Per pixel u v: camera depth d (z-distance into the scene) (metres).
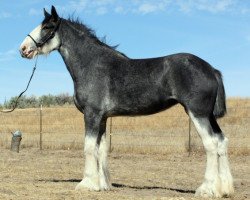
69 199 9.54
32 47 11.12
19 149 24.62
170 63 9.93
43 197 9.72
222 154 9.88
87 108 10.52
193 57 9.93
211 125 9.98
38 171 15.65
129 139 29.11
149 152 23.31
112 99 10.41
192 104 9.69
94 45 10.80
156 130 33.50
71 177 14.29
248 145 24.58
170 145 25.09
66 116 43.19
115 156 21.92
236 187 12.84
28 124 39.59
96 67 10.56
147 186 12.72
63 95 63.69
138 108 10.30
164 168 17.53
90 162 10.48
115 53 10.69
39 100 61.16
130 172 16.03
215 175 9.69
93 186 10.48
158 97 10.06
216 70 10.16
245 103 41.72
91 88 10.49
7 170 15.68
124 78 10.29
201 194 9.71
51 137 31.23
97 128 10.47
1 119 42.78
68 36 11.02
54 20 11.14
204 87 9.66
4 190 10.55
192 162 19.89
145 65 10.27
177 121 36.53
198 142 25.80
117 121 37.12
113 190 10.98
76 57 10.84
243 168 17.77
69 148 25.41
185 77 9.73
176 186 13.00
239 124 33.78
